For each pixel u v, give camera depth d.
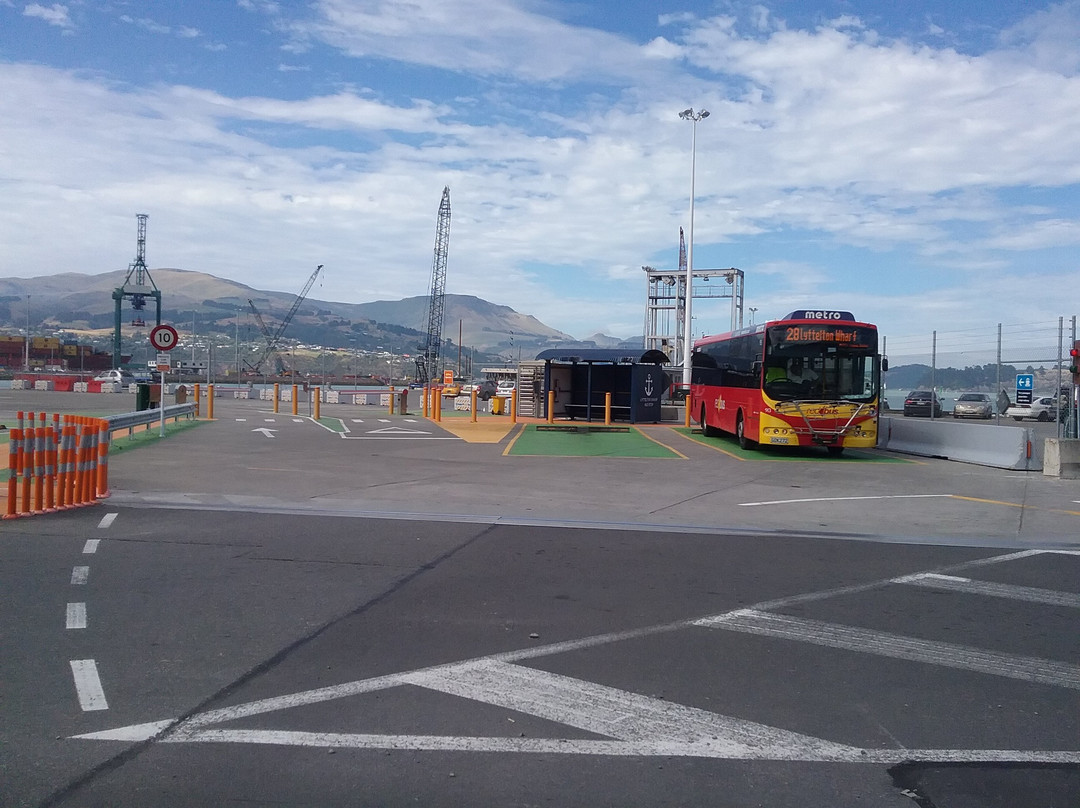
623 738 4.85
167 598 7.55
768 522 12.30
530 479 16.48
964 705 5.45
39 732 4.80
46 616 6.96
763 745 4.80
